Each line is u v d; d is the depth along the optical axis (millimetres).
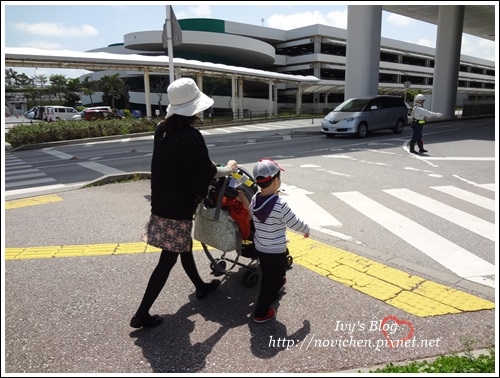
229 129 25109
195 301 3328
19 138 17938
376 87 19609
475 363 2373
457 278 3627
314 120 34844
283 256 2947
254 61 53156
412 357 2570
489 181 7777
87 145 17984
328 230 5023
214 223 3234
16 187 8375
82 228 5223
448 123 23375
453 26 25469
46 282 3660
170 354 2629
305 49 59906
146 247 4520
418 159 10438
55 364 2539
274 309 3150
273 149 13195
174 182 2738
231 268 3584
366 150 12297
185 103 2773
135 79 50250
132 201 6602
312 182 7824
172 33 7852
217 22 49188
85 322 3012
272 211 2832
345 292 3395
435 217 5508
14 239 4820
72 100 63344
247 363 2531
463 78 78625
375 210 5883
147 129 22688
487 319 2955
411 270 3807
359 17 18719
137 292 3477
